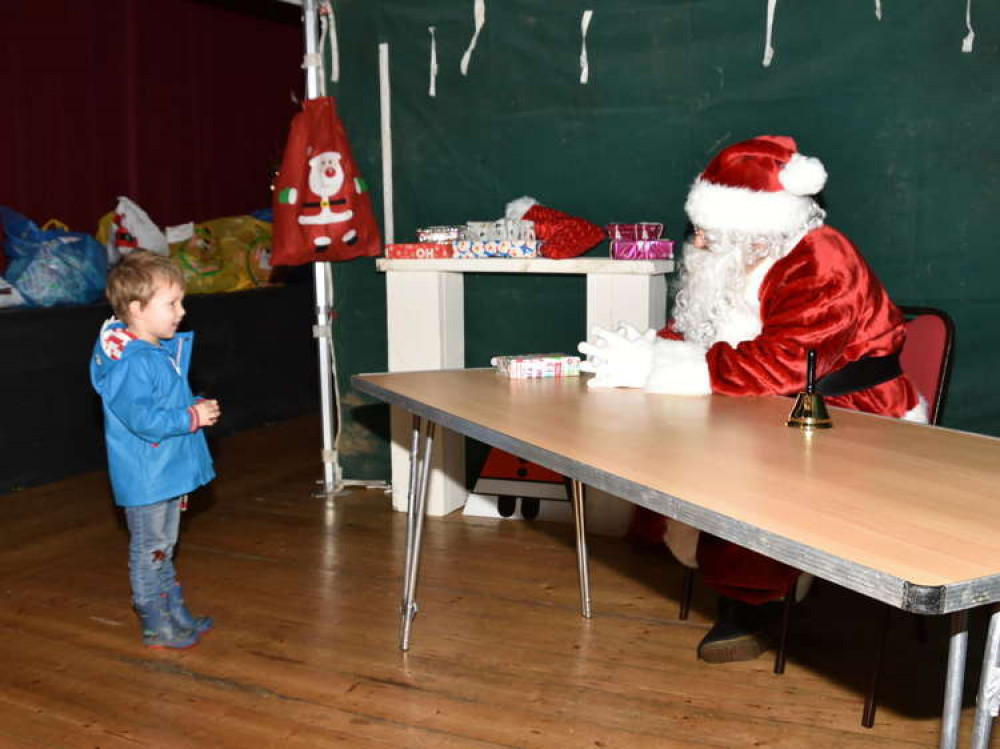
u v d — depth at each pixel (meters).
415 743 2.10
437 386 2.36
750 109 3.29
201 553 3.34
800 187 2.29
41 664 2.49
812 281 2.25
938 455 1.62
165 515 2.55
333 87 3.89
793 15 3.19
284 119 6.86
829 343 2.21
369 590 2.99
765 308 2.37
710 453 1.62
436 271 3.64
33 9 5.14
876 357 2.37
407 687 2.36
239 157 6.51
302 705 2.27
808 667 2.46
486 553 3.33
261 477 4.35
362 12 3.80
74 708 2.26
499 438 1.80
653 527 3.14
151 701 2.29
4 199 5.08
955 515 1.27
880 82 3.10
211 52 6.23
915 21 3.04
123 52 5.66
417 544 2.53
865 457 1.60
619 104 3.48
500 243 3.49
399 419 3.77
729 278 2.41
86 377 4.43
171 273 2.47
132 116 5.73
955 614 1.14
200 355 5.01
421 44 3.74
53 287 4.39
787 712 2.23
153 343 2.51
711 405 2.08
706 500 1.34
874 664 2.15
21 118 5.12
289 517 3.75
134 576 2.56
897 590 1.03
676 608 2.86
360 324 4.00
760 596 2.37
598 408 2.05
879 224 3.17
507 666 2.47
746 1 3.25
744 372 2.19
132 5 5.68
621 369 2.33
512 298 3.77
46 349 4.24
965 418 3.12
